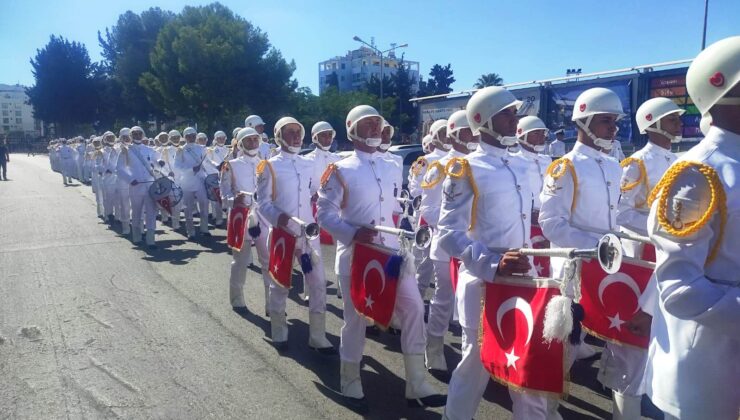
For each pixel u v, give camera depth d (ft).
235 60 138.31
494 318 10.77
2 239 40.57
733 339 7.48
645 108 16.81
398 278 13.97
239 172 26.16
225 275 29.68
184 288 27.09
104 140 50.90
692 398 7.72
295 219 18.11
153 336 20.61
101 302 24.73
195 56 138.10
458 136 20.26
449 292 17.47
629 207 15.74
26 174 116.16
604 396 16.01
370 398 15.92
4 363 18.22
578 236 13.01
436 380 17.19
